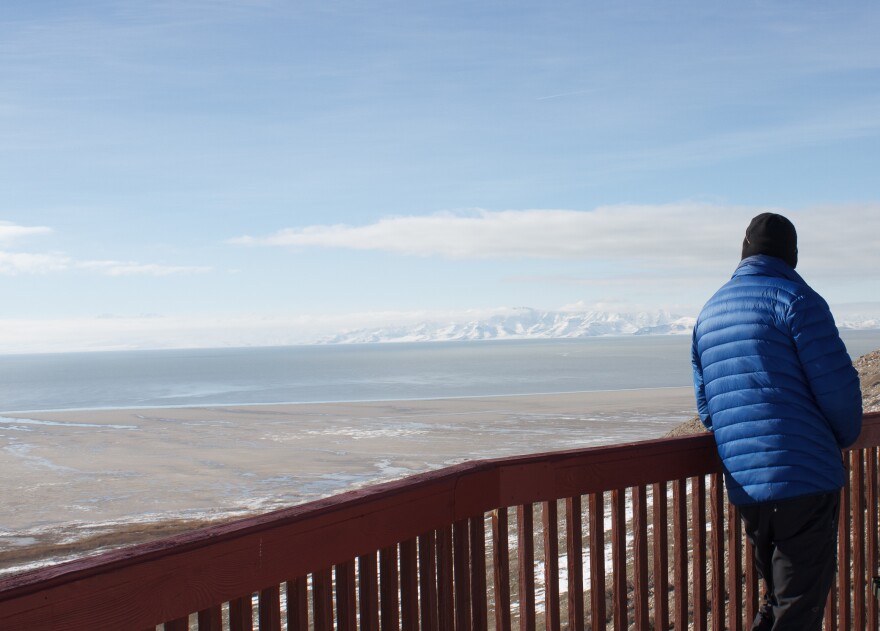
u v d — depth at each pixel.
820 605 2.95
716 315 3.07
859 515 3.86
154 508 28.62
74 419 73.75
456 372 182.25
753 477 2.90
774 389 2.89
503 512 2.68
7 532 24.44
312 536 1.96
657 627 3.08
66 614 1.42
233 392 126.25
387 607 2.23
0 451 48.16
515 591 8.75
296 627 1.95
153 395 127.50
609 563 8.83
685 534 3.22
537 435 49.25
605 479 2.92
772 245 3.12
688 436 3.24
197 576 1.68
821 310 2.91
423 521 2.32
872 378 19.66
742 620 3.47
